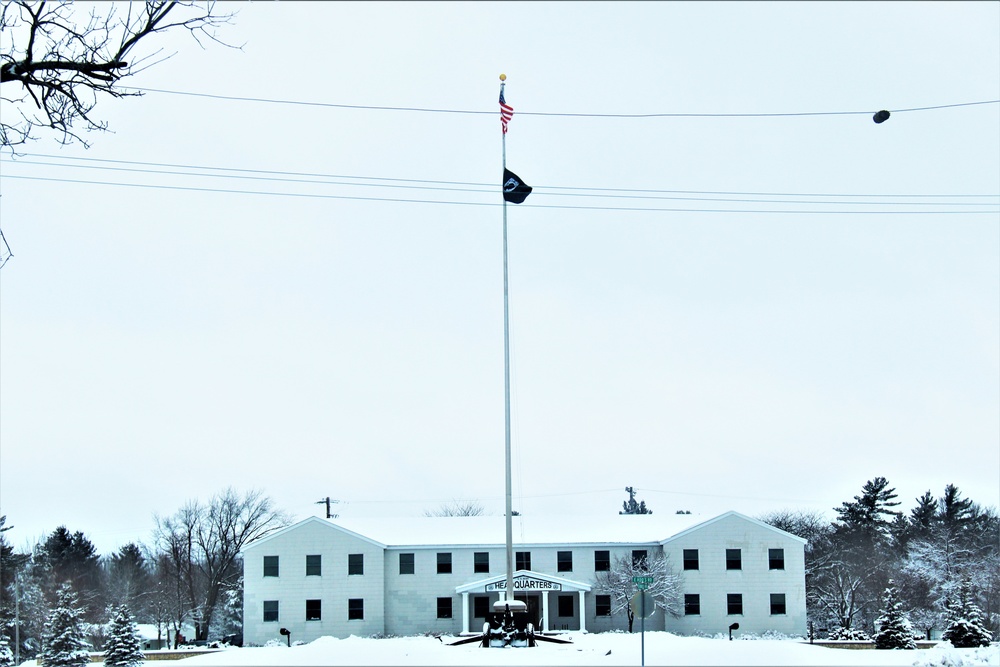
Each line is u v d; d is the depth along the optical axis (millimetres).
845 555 84250
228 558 78188
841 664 23766
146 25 12500
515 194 36000
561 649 31188
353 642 34031
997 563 75625
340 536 62375
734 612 61125
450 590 62375
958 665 25562
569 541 63156
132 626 48969
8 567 74812
